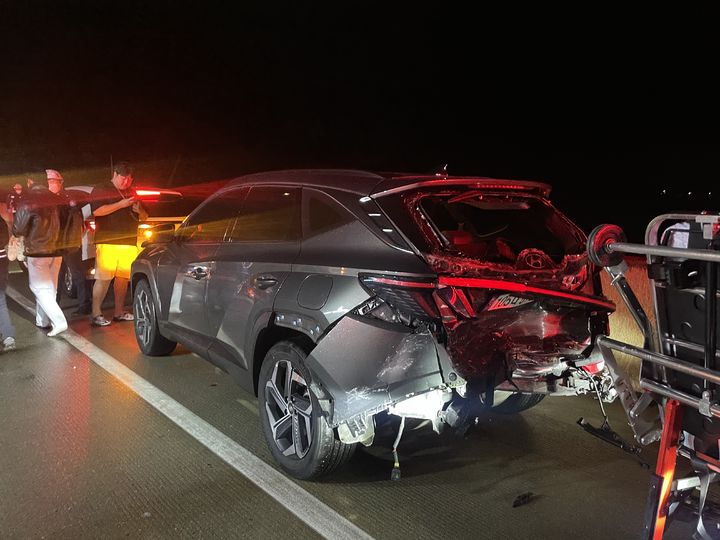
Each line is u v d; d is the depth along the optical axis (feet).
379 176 12.86
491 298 11.53
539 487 12.50
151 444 14.28
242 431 15.05
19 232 23.15
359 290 11.58
